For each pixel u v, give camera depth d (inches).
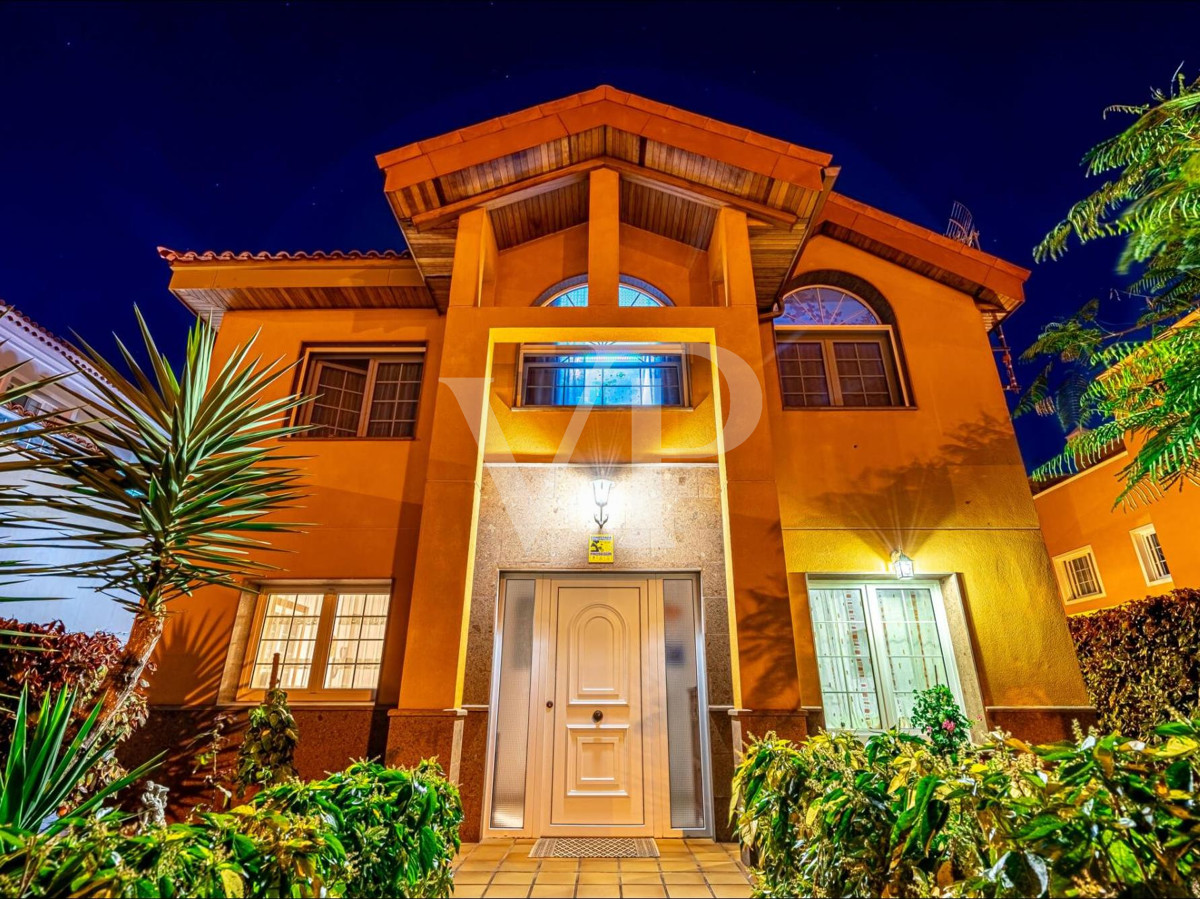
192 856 71.1
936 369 288.7
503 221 285.1
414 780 120.1
